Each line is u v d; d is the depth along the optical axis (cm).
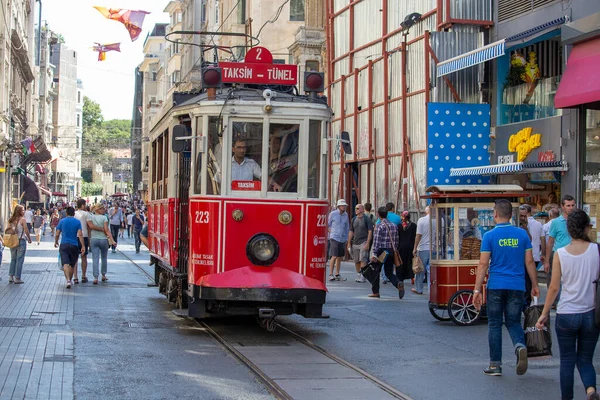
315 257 1133
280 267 1120
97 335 1128
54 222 4969
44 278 1989
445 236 1312
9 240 1814
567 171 1786
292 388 816
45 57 7750
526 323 886
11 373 855
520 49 2045
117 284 1894
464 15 2145
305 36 3631
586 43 1664
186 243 1257
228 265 1112
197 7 6334
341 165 2959
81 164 12225
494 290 884
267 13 4406
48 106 8450
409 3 2464
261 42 4406
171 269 1289
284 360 971
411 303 1595
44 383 814
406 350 1057
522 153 1947
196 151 1147
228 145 1128
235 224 1116
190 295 1130
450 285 1300
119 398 766
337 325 1284
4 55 4094
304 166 1138
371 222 2045
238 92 1152
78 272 2222
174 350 1031
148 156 1797
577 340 749
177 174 1270
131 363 936
